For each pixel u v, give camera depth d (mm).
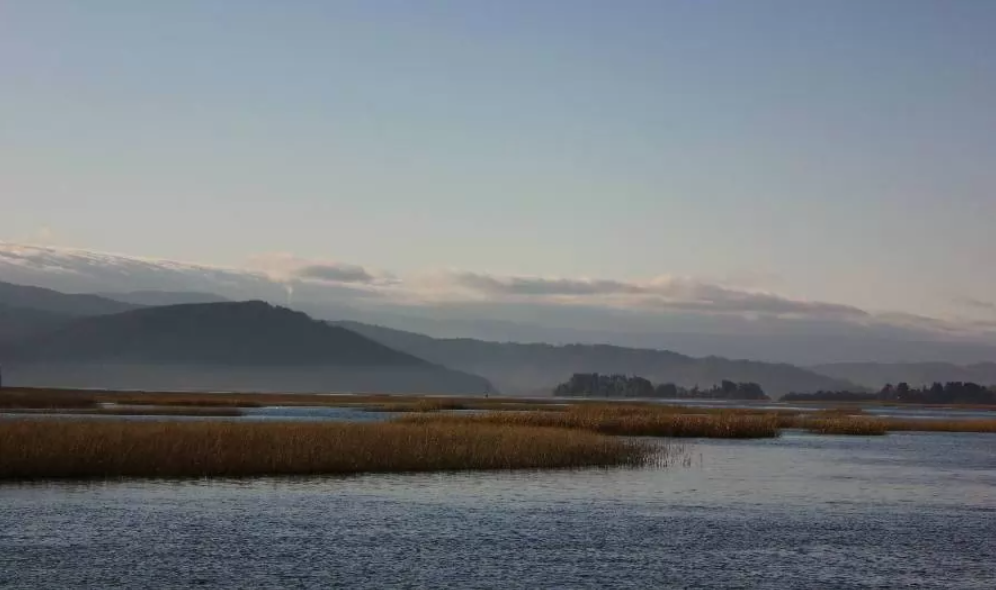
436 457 59562
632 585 31219
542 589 30469
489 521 41594
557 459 63594
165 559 33188
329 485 50938
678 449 80125
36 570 31328
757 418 111375
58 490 46406
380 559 33969
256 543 36000
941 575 33406
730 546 37562
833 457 79562
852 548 37719
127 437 53250
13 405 139000
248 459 54250
